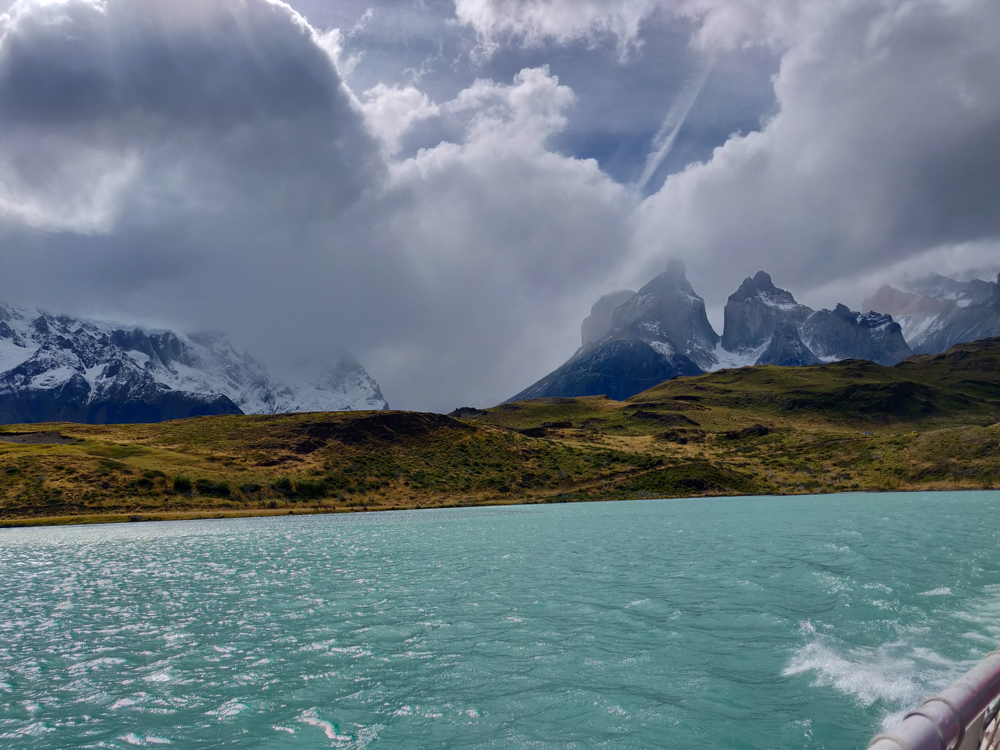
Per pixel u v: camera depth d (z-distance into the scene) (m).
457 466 180.25
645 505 129.62
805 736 14.97
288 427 196.88
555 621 27.84
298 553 61.09
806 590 32.78
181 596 38.16
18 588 43.31
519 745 15.27
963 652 21.09
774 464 183.25
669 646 23.19
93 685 21.08
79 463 145.88
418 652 23.61
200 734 16.73
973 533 58.91
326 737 16.20
